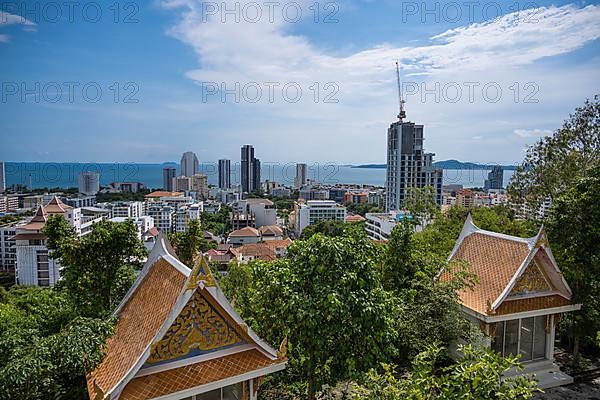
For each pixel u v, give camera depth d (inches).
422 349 725.9
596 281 822.5
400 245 933.8
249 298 751.7
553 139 1312.7
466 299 832.9
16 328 635.5
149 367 475.5
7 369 414.3
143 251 823.1
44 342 448.5
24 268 3410.4
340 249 619.8
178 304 477.1
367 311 583.8
